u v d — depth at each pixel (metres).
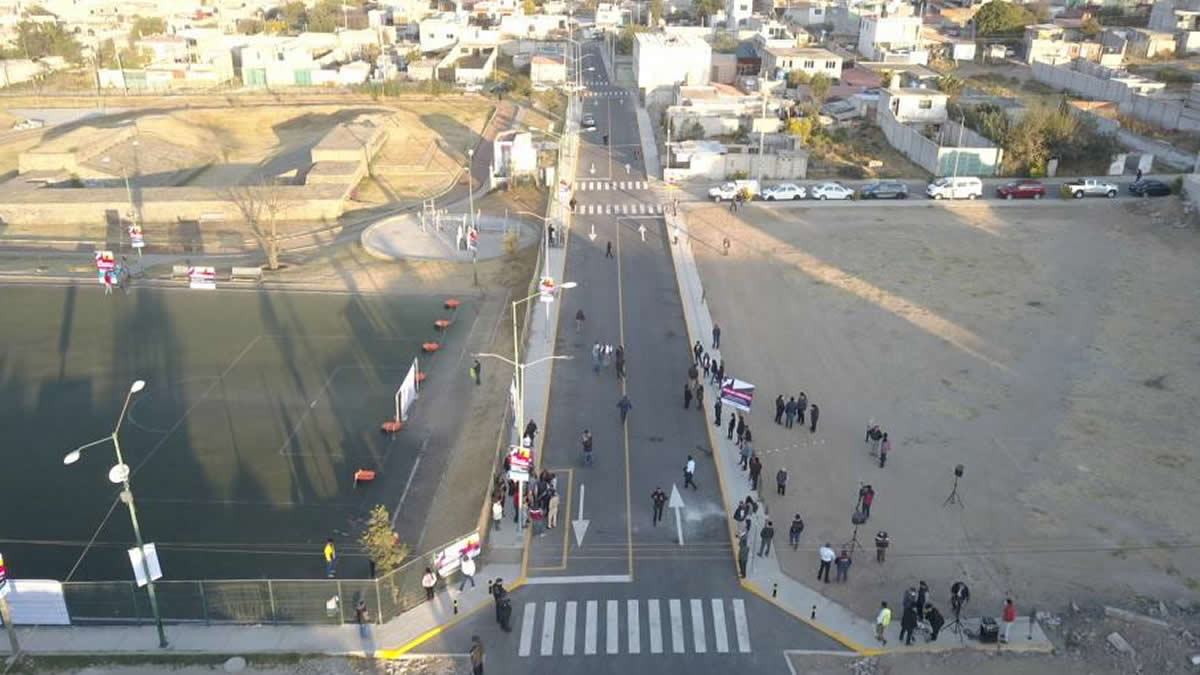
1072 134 91.31
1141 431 44.47
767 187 87.44
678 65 129.50
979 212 79.31
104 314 60.06
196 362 53.00
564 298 61.94
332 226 79.25
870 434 42.09
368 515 38.78
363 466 42.44
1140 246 69.88
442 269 68.19
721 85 124.19
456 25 173.38
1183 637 30.70
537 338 55.91
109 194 81.31
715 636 31.39
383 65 144.88
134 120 108.56
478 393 49.28
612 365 52.16
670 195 86.44
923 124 104.06
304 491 40.44
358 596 33.09
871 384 49.50
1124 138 97.31
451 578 34.38
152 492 40.28
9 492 40.06
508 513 38.28
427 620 32.34
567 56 156.00
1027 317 57.69
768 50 134.25
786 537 36.72
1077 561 35.19
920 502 39.00
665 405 47.69
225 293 63.84
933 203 82.12
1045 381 49.62
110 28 179.12
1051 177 89.19
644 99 129.50
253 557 36.03
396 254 71.12
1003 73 137.25
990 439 43.97
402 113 117.94
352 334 57.03
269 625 32.00
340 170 88.62
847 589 33.78
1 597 29.61
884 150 100.12
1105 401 47.34
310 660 30.42
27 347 54.81
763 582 34.16
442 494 40.25
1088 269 65.50
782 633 31.55
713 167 91.25
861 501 37.12
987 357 52.47
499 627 31.88
